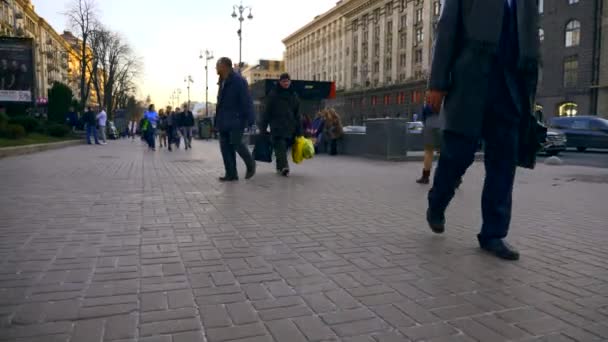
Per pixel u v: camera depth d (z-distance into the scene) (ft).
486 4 11.39
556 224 15.90
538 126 12.19
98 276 10.00
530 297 9.11
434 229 13.75
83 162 39.04
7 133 57.16
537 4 11.50
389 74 252.21
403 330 7.63
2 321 7.78
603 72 134.31
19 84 73.51
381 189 24.02
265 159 29.84
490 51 11.37
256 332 7.47
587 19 137.08
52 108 105.29
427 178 26.61
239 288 9.39
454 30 11.76
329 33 331.16
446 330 7.65
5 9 206.28
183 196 20.85
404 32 236.63
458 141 12.37
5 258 11.19
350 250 12.23
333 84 64.69
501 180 12.03
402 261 11.31
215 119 26.89
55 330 7.47
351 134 50.88
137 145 80.89
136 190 22.56
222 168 34.76
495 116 11.91
